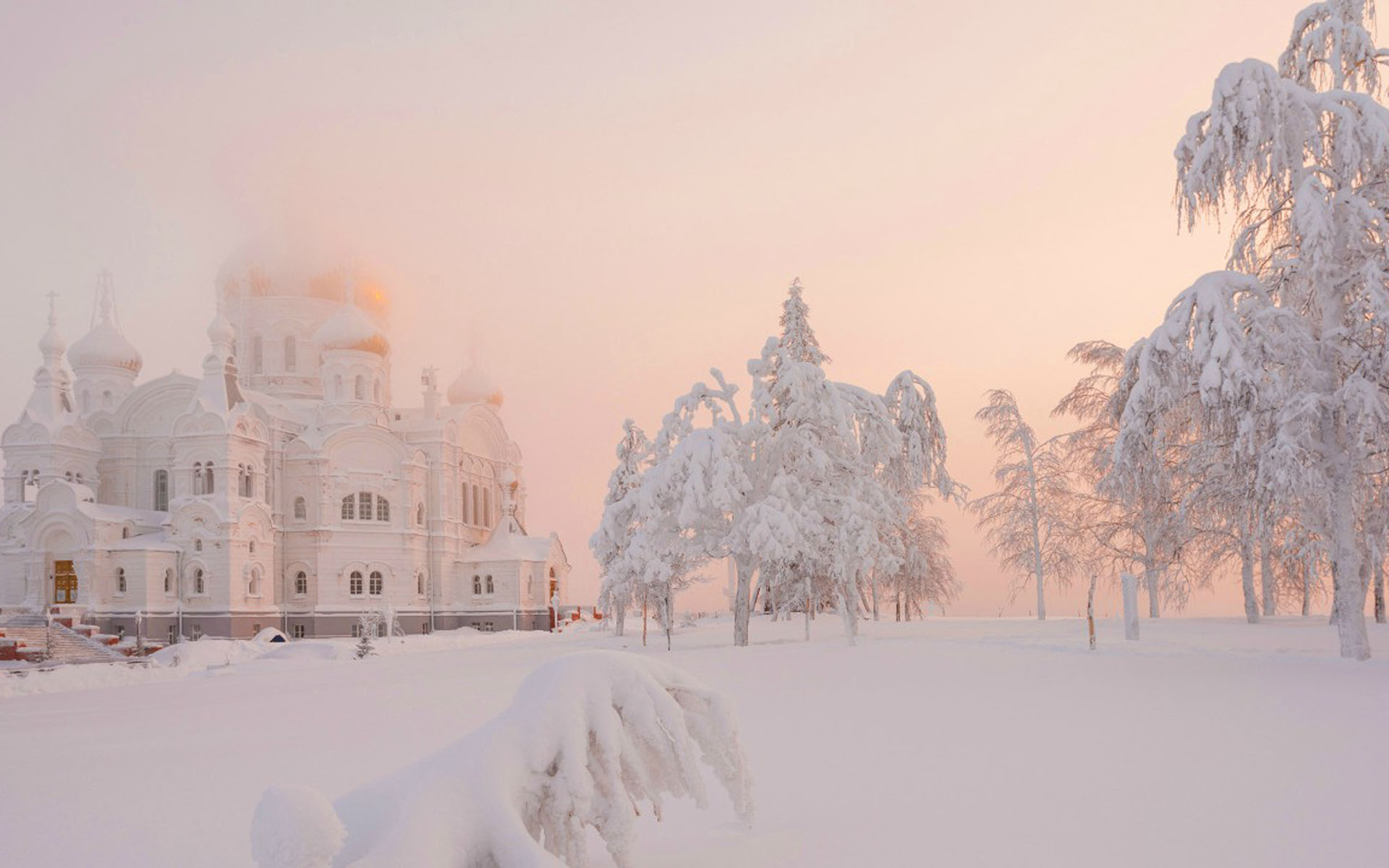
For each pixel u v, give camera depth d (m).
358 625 82.94
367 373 91.06
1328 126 22.92
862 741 11.69
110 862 7.70
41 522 74.75
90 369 90.44
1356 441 20.70
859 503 33.19
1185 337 22.34
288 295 98.38
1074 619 48.34
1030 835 7.04
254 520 78.75
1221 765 9.41
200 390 81.06
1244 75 22.48
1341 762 9.41
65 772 12.73
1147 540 39.53
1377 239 22.11
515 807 4.88
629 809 5.40
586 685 5.61
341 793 10.04
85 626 62.56
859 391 37.91
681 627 61.81
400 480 87.94
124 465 85.38
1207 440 23.16
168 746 15.11
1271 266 24.39
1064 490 44.72
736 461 35.81
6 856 7.99
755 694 18.08
